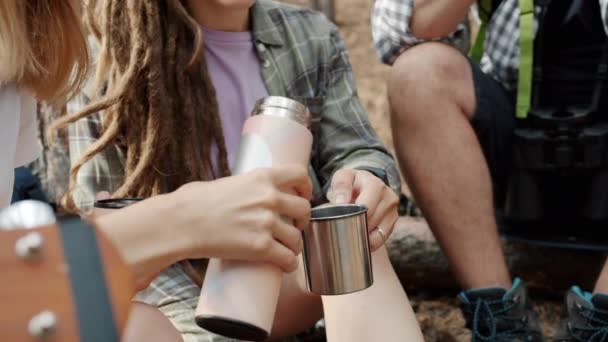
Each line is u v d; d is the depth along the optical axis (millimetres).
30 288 695
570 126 1932
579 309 1756
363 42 3994
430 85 1888
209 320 1106
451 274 2227
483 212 1880
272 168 1105
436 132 1890
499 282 1861
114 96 1542
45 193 1961
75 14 1330
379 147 1772
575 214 2027
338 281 1178
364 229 1196
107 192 1539
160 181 1587
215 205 1040
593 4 1973
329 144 1785
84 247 713
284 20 1796
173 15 1602
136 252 981
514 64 2066
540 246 2172
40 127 1876
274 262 1092
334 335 1375
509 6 2082
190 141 1582
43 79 1312
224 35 1709
